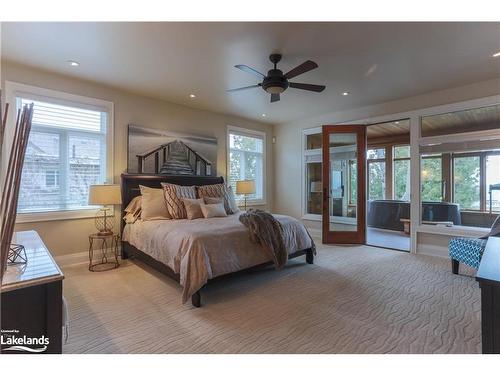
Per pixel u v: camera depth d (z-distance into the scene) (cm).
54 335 128
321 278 318
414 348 181
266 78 291
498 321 114
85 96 372
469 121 393
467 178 402
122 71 338
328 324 214
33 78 331
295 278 318
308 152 583
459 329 204
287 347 184
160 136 447
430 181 430
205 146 511
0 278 107
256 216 322
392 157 755
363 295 269
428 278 316
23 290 122
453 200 413
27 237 209
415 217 437
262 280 313
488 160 384
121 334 200
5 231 111
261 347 184
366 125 497
